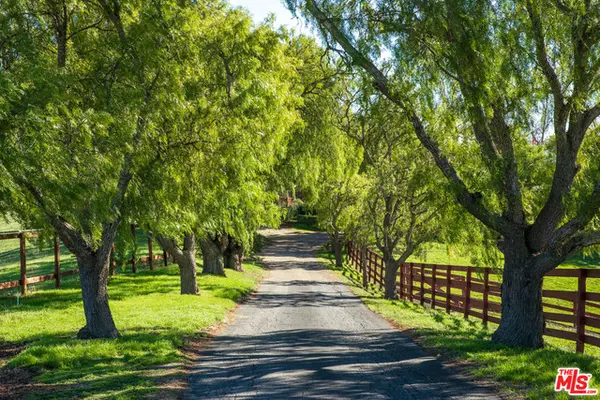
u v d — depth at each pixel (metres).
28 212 8.63
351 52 10.02
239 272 30.66
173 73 9.95
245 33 12.10
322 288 25.72
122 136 8.94
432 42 9.73
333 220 40.84
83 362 8.79
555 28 8.98
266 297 21.38
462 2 8.91
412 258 43.81
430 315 16.20
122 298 17.23
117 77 9.71
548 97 9.55
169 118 10.26
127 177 10.04
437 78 9.84
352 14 10.08
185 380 7.78
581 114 9.20
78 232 10.32
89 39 10.07
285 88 14.95
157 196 10.58
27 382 7.49
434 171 12.31
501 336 9.95
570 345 13.94
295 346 10.59
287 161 22.61
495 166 9.55
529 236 9.77
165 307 15.47
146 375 7.93
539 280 9.67
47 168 7.32
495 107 9.62
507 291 9.98
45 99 7.55
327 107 21.38
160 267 28.42
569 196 8.91
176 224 11.96
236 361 9.19
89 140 7.96
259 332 12.59
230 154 10.88
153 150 10.51
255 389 7.21
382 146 21.33
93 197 8.32
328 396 6.76
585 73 8.84
